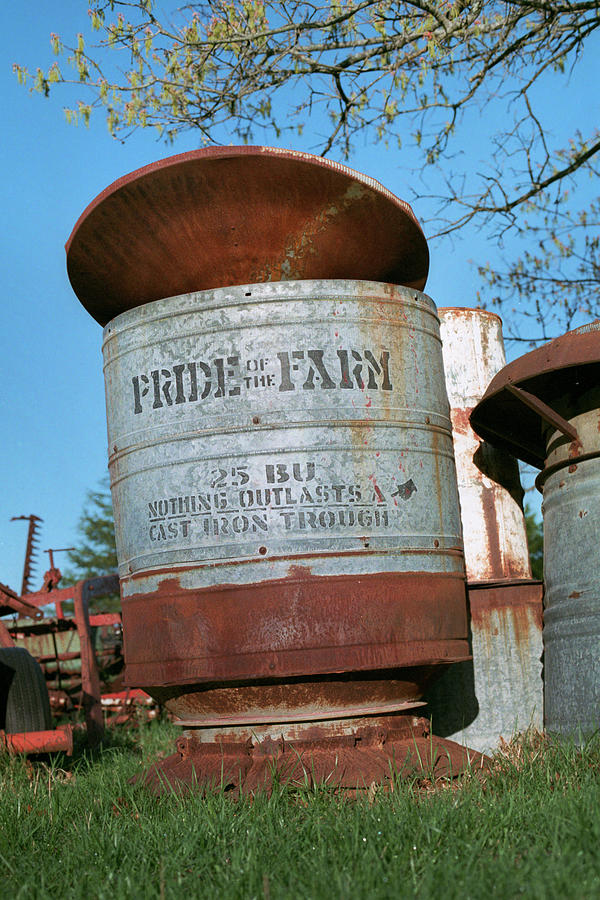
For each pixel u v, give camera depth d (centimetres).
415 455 471
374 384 464
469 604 560
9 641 716
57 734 590
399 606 450
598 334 479
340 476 450
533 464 642
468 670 555
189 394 462
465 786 395
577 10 850
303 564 441
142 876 301
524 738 514
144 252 492
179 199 465
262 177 457
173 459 461
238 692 444
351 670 436
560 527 513
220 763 438
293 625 436
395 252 514
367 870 280
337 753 435
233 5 812
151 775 464
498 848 308
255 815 366
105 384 510
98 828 371
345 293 465
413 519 464
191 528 453
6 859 338
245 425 451
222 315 461
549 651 515
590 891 249
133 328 484
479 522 595
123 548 486
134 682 476
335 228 486
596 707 474
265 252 490
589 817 316
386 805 369
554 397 527
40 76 691
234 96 838
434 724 550
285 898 262
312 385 454
